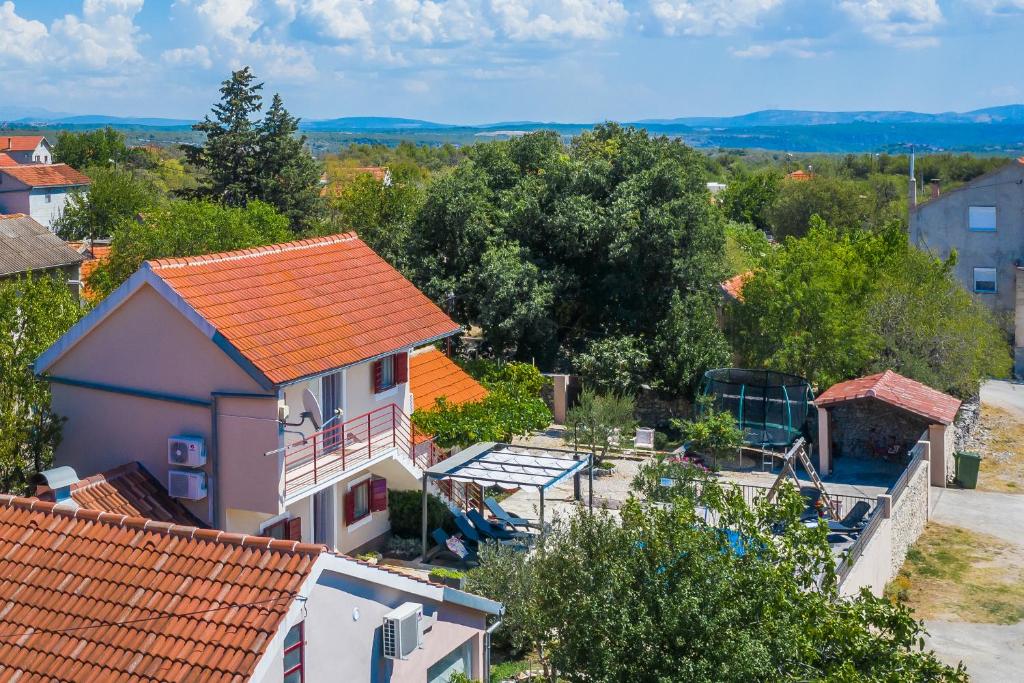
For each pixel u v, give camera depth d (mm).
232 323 22281
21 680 12789
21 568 14352
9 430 21922
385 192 60156
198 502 22438
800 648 13797
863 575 24125
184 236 47125
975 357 41938
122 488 21938
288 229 62844
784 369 41031
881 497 26984
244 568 13531
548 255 45375
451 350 46125
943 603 26203
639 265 43531
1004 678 22094
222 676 12141
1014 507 34156
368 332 25000
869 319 41969
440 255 45656
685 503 15234
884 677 13773
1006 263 57250
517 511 31094
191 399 22328
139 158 145375
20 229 52281
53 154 135125
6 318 23422
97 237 84438
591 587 14516
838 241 48969
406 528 27562
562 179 45625
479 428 29719
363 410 25469
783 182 103750
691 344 42281
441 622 16609
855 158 142375
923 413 35562
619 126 61094
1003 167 56562
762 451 37344
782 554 15328
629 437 37688
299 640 13383
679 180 43688
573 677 14172
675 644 13172
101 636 13070
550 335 43750
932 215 58469
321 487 22938
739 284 49000
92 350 23438
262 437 21641
